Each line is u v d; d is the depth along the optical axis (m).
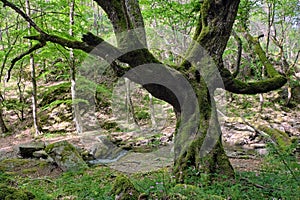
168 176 4.15
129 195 3.20
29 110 11.62
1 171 5.67
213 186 3.67
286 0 10.77
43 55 8.70
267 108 12.12
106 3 3.95
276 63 13.62
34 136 9.59
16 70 12.89
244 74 12.65
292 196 3.11
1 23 11.05
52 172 5.77
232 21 4.38
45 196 3.77
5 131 10.26
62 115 10.76
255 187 3.63
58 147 6.13
